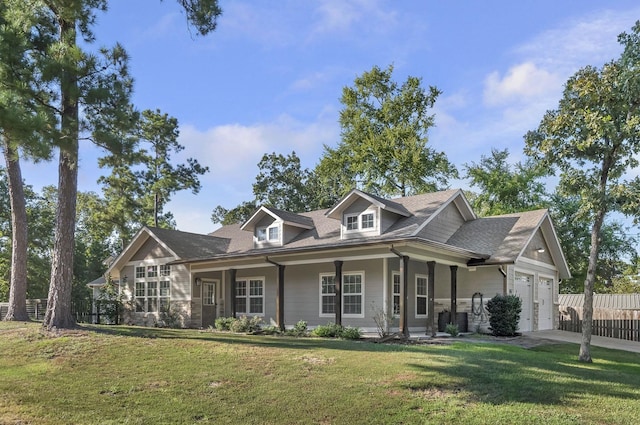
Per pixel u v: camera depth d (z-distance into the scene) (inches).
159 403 328.2
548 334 815.1
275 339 587.8
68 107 530.6
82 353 458.9
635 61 504.4
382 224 776.9
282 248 856.9
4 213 1512.1
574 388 367.2
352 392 348.5
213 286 995.9
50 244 1692.9
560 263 980.6
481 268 807.1
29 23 520.7
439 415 307.9
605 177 524.1
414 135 1492.4
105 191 1501.0
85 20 552.1
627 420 304.0
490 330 757.9
